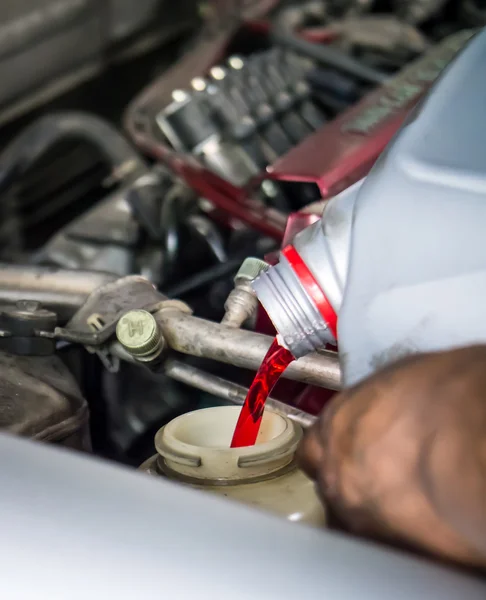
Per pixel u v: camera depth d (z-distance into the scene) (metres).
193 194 1.27
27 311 0.81
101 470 0.46
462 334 0.50
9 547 0.42
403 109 1.12
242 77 1.36
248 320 0.90
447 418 0.39
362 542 0.41
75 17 1.68
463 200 0.52
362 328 0.53
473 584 0.39
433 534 0.39
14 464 0.47
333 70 1.47
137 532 0.42
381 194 0.55
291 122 1.37
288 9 1.65
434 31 1.74
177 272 1.23
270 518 0.43
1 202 1.61
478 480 0.37
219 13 1.55
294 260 0.60
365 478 0.41
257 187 1.22
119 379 1.09
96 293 0.84
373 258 0.54
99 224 1.29
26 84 1.64
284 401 0.86
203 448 0.62
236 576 0.40
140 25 1.86
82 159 1.77
